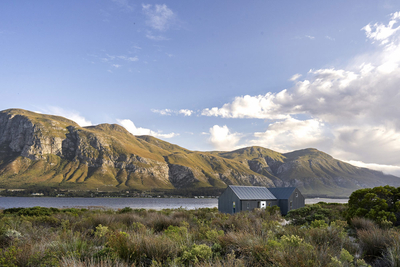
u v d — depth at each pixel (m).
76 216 18.11
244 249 6.68
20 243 7.68
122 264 5.54
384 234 8.20
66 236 8.45
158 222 14.31
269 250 6.13
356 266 6.08
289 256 5.57
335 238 8.41
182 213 19.91
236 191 45.69
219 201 47.88
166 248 6.99
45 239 8.57
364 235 8.77
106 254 6.38
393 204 15.30
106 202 150.88
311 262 5.33
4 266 5.36
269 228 10.52
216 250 7.42
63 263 5.46
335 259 5.39
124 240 6.86
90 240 8.80
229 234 8.47
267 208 34.56
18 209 28.23
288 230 9.86
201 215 23.64
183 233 9.48
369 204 16.00
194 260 5.93
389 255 6.57
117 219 15.49
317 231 8.90
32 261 5.74
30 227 11.41
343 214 18.75
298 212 21.70
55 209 27.23
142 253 6.56
